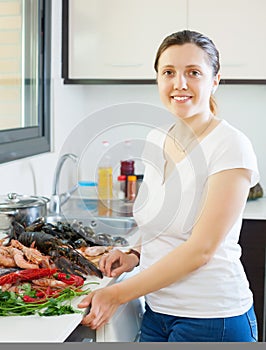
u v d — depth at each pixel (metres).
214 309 1.63
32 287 1.54
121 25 3.21
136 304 1.91
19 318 1.37
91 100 3.67
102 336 1.60
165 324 1.71
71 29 3.25
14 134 2.68
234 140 1.61
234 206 1.56
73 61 3.27
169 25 3.18
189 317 1.65
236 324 1.65
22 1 2.82
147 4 3.18
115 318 1.66
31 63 2.93
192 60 1.67
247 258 2.99
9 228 2.05
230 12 3.13
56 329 1.29
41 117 3.03
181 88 1.67
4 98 2.66
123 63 3.23
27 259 1.67
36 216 2.12
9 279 1.52
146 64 3.21
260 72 3.15
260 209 3.12
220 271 1.63
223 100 3.57
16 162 2.61
